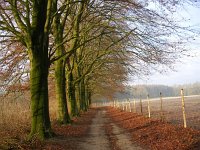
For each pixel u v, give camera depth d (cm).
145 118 2659
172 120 2342
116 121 3200
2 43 1986
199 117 2477
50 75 3156
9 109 2078
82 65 4069
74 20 2320
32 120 1689
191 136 1407
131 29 2186
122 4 2100
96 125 2884
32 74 1705
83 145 1655
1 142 1303
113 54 2809
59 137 1798
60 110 2594
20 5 1881
